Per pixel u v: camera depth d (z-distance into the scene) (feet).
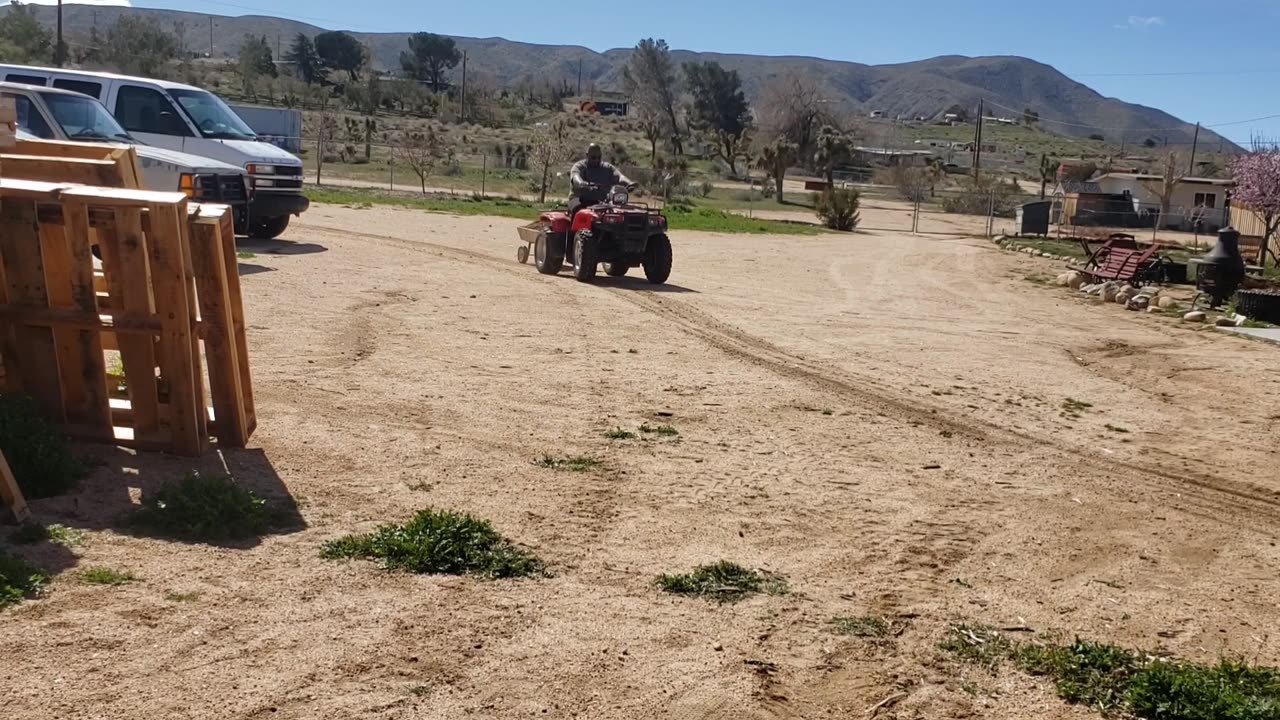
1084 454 29.48
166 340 21.91
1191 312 60.44
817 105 294.66
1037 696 15.14
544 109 406.21
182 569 17.21
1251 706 14.69
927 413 32.78
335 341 35.70
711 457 26.13
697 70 361.71
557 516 21.13
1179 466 28.91
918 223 165.17
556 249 57.98
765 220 140.15
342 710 13.33
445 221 89.56
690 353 39.42
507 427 27.30
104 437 22.45
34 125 48.88
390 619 15.98
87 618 15.20
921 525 22.29
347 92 319.68
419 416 27.55
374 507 20.76
